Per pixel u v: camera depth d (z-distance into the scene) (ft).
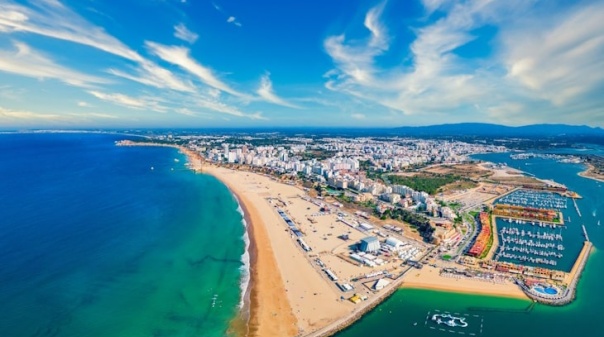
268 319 388.16
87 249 567.18
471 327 379.96
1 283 450.71
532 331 373.61
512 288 453.99
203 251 575.79
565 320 391.86
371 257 540.11
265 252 571.28
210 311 404.57
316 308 408.87
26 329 360.48
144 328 370.94
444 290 450.30
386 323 385.70
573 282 470.39
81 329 364.58
